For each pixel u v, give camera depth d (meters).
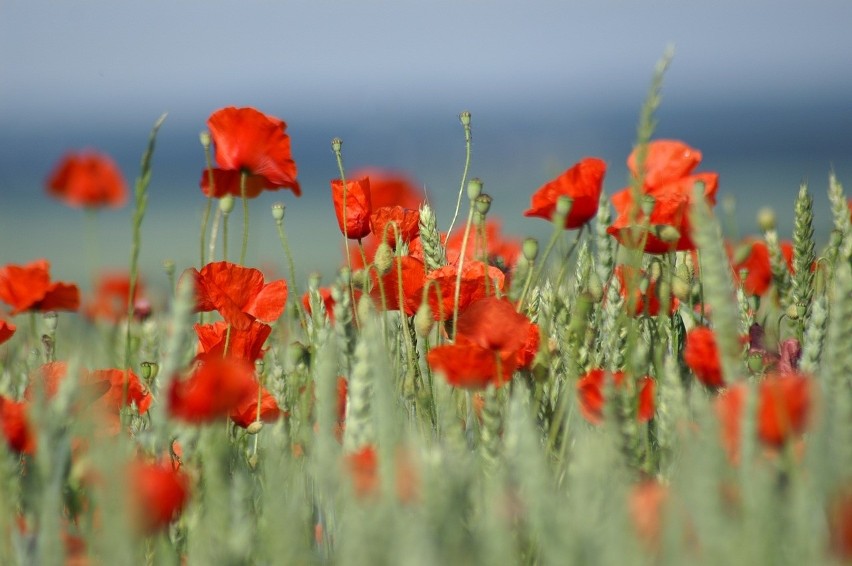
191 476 2.06
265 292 2.29
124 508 1.56
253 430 2.18
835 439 1.69
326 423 1.78
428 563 1.46
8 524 2.00
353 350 2.23
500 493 1.86
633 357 2.15
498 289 2.31
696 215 2.00
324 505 2.07
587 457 1.66
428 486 1.63
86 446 2.06
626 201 2.35
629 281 2.18
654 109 2.10
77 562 1.96
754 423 1.77
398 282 2.29
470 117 2.38
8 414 2.07
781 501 1.75
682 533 1.52
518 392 2.09
